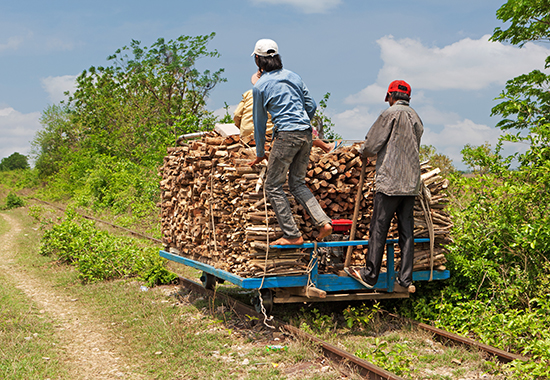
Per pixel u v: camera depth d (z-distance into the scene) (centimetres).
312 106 491
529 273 514
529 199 552
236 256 503
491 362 385
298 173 471
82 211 2261
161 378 399
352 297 497
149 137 2170
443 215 528
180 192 668
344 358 392
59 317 616
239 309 571
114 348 488
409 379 360
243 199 484
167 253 769
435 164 1388
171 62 2803
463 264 522
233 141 520
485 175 571
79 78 4209
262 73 487
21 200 3372
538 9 955
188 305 634
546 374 349
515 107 638
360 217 538
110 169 2686
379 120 463
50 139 5722
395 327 506
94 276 844
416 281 561
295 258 473
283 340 466
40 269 966
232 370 403
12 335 507
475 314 485
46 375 411
